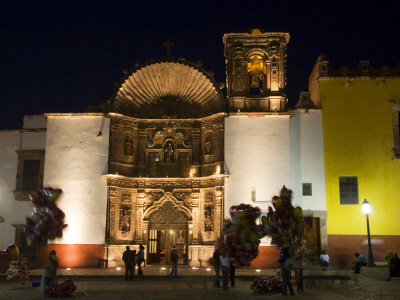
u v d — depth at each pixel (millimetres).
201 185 30906
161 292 17703
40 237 20781
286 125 30047
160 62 31016
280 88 30609
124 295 16781
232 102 30609
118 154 30516
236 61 30922
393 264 22516
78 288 19281
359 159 29844
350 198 29344
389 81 30812
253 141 29859
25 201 31609
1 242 31219
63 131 30500
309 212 28922
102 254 28844
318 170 29594
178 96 32281
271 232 16188
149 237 30906
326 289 18234
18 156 32250
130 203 30734
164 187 31141
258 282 17078
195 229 30422
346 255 28641
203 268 28547
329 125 30250
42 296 16641
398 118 30344
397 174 29688
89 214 29375
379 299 15164
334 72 31125
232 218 16828
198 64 31156
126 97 31406
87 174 29859
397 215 29203
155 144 31719
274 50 30797
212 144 30828
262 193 29203
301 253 17016
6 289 19062
